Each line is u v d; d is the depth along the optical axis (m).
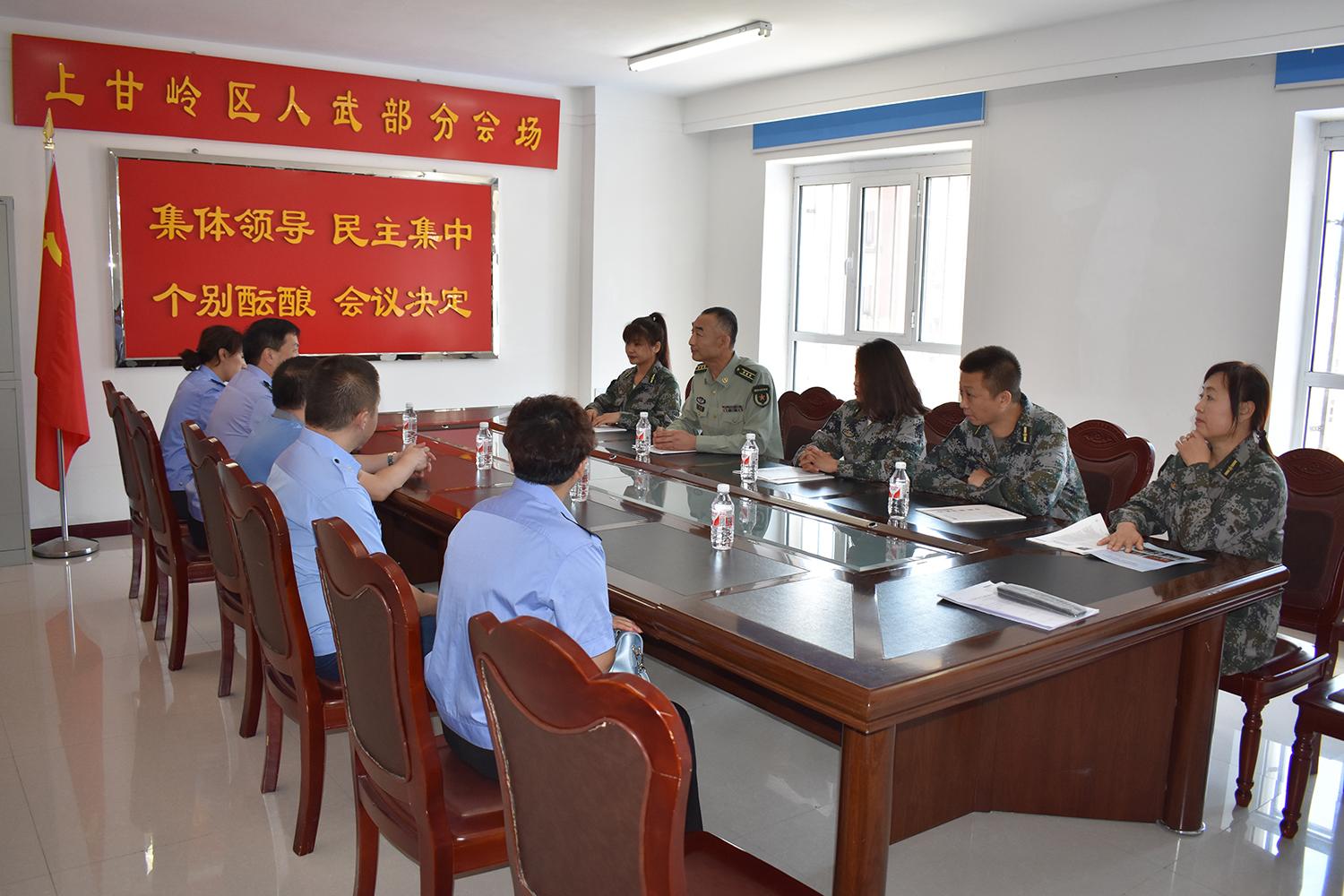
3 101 4.95
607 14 4.64
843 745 1.76
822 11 4.48
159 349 5.47
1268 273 4.34
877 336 6.39
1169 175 4.61
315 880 2.38
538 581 1.71
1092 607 2.06
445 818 1.73
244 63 5.44
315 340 5.90
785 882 1.56
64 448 5.05
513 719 1.29
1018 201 5.22
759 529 2.72
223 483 2.52
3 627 4.04
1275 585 2.42
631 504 3.00
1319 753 2.94
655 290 6.94
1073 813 2.70
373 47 5.45
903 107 5.64
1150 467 3.40
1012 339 5.32
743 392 4.24
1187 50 4.21
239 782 2.84
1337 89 4.06
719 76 6.07
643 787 1.11
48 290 4.86
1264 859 2.51
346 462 2.50
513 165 6.38
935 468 3.40
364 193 5.93
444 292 6.27
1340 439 4.46
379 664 1.73
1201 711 2.55
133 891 2.32
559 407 1.79
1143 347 4.77
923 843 2.57
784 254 6.84
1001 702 2.55
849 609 2.02
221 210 5.53
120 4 4.62
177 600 3.58
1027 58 4.79
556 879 1.31
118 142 5.25
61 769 2.89
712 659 1.89
